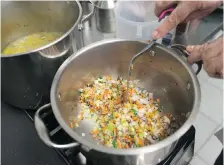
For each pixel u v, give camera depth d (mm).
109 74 761
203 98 870
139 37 813
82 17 715
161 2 728
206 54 604
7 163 611
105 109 696
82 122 680
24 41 896
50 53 606
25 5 842
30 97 685
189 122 494
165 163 584
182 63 602
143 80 758
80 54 642
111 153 448
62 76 600
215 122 815
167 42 856
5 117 708
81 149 523
